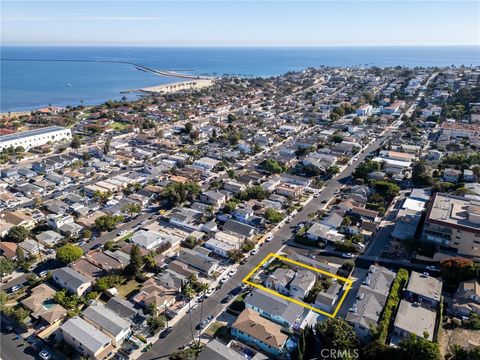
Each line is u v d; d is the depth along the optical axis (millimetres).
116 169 178250
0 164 183250
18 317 81312
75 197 142375
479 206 109625
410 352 67000
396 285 89375
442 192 137125
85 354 73438
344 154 193000
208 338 78438
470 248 102188
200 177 167125
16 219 123188
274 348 73250
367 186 152125
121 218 125125
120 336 76812
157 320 80500
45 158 190750
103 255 104062
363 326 77062
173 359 70875
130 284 96438
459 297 86250
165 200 143375
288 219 128875
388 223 124062
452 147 197500
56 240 114562
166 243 112375
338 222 120562
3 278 97688
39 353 74438
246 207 132000
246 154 197375
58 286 94562
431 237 108000
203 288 93000
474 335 76750
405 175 163375
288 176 161625
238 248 110438
